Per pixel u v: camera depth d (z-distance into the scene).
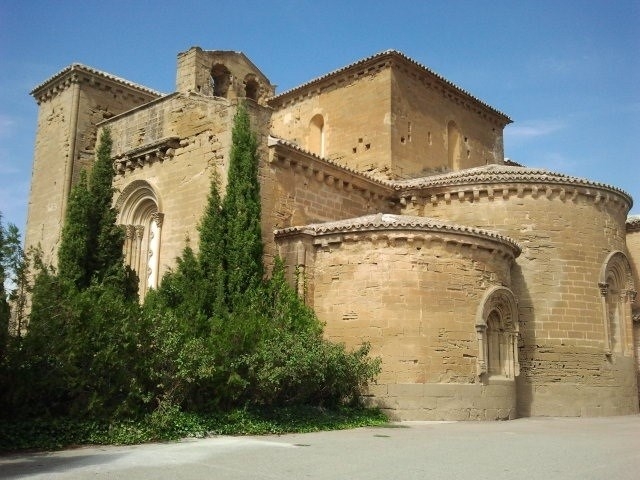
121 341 14.62
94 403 13.99
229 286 20.97
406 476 10.37
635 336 33.25
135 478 9.86
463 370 21.44
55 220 31.89
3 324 13.30
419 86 34.41
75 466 10.92
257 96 33.28
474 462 11.97
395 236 21.75
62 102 33.56
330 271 22.67
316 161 25.50
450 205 27.91
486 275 22.75
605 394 26.30
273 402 17.94
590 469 11.41
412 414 20.52
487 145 39.28
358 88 33.88
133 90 34.62
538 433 17.81
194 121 25.14
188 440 14.48
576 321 26.34
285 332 18.61
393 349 21.02
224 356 16.36
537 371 25.80
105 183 24.20
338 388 19.67
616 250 27.89
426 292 21.47
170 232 25.08
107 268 23.27
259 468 10.90
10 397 13.29
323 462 11.62
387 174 31.56
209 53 30.91
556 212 26.95
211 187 22.64
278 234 23.41
